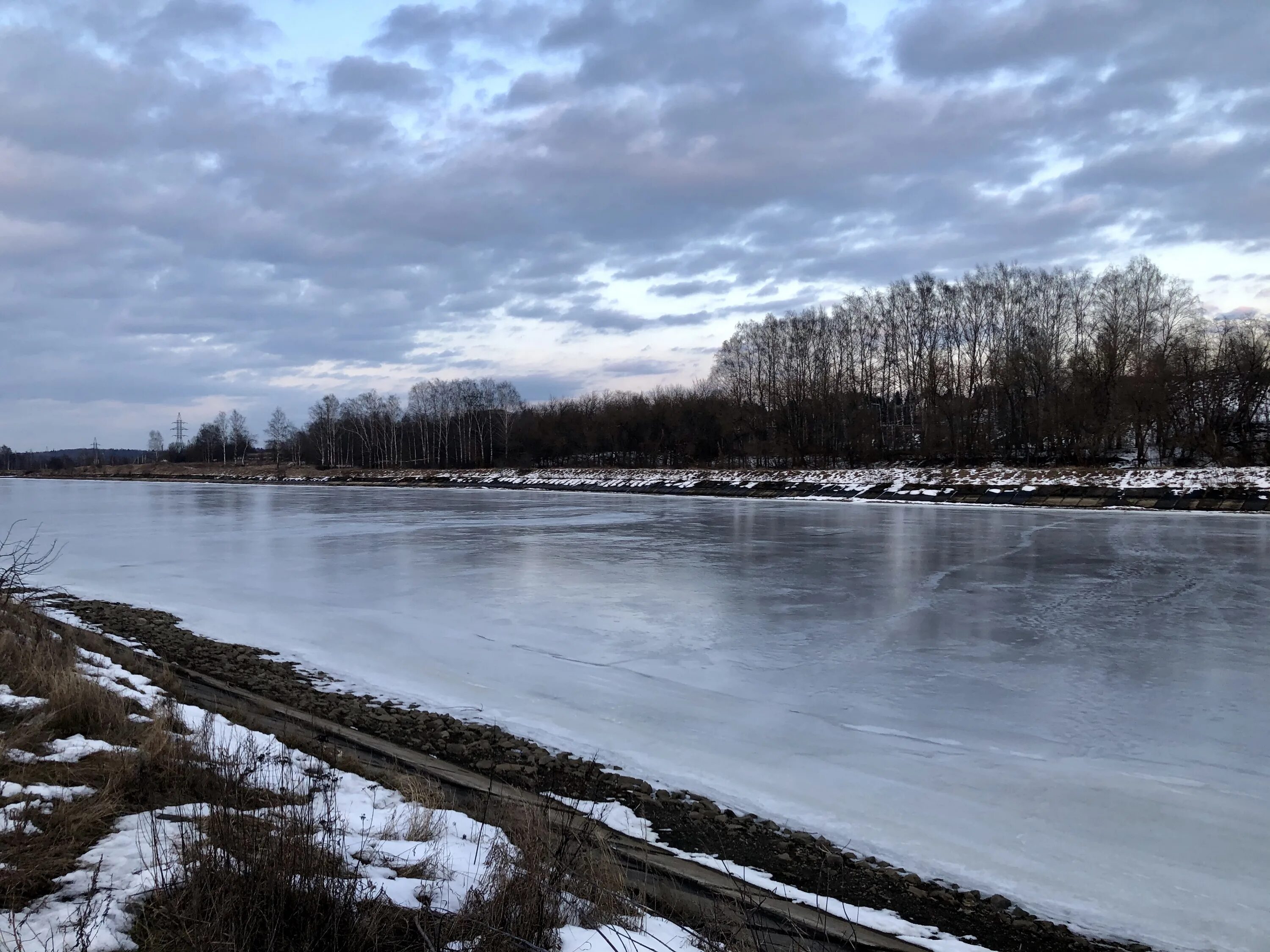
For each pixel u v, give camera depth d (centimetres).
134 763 601
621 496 5297
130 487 7569
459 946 373
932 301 6056
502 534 2823
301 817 478
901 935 488
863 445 5628
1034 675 1065
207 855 404
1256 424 4431
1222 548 2277
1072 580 1778
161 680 970
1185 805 691
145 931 371
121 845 470
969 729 876
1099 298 5478
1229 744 827
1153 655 1155
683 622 1376
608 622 1384
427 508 4200
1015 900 546
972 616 1414
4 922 372
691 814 671
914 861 598
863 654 1172
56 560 2169
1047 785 734
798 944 452
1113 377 4812
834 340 6456
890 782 742
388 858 487
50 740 669
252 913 358
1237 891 559
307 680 1055
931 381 5662
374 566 2031
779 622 1371
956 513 3578
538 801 673
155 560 2169
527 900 402
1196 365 4556
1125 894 554
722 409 6575
